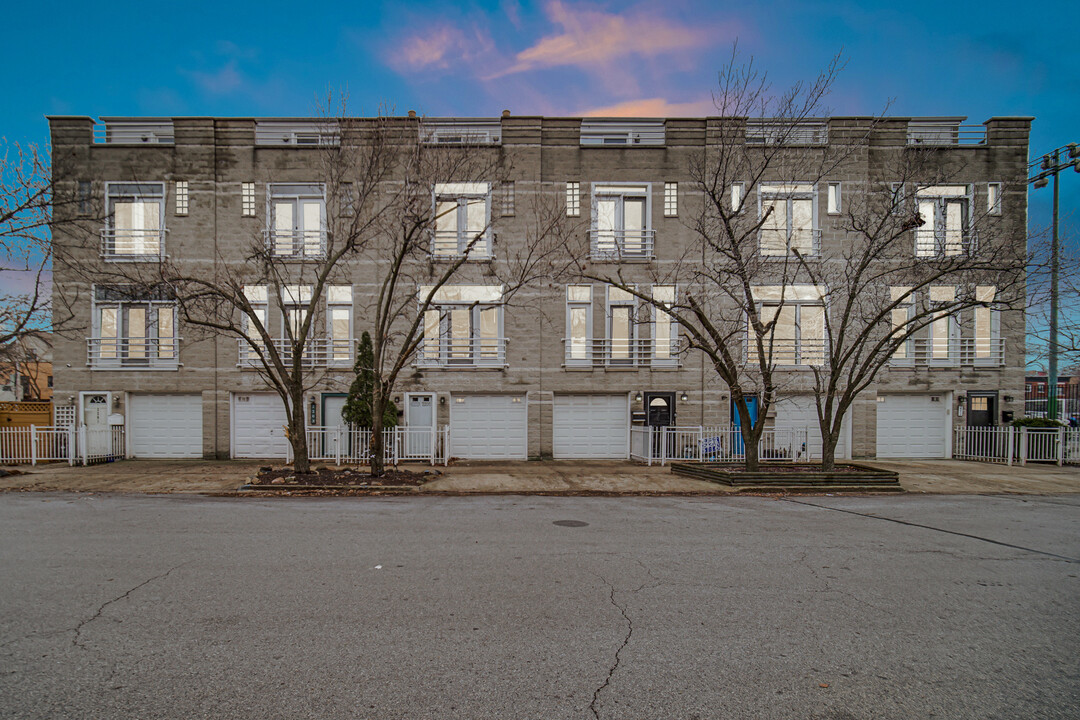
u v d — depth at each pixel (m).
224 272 17.70
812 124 18.25
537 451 18.14
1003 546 7.62
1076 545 7.73
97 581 5.73
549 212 16.41
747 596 5.49
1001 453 17.45
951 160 18.58
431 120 19.44
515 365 18.23
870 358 13.39
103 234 17.12
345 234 17.83
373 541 7.52
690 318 18.45
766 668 4.04
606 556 6.84
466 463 17.17
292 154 18.17
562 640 4.43
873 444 18.62
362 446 16.39
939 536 8.18
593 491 12.41
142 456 18.00
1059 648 4.46
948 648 4.43
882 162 18.33
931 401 18.89
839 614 5.07
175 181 18.08
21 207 13.84
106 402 17.97
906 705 3.59
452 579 5.89
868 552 7.20
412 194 14.91
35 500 10.93
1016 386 18.72
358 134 16.91
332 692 3.62
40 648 4.20
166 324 18.11
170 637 4.41
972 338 18.75
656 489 12.67
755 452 13.45
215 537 7.69
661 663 4.08
